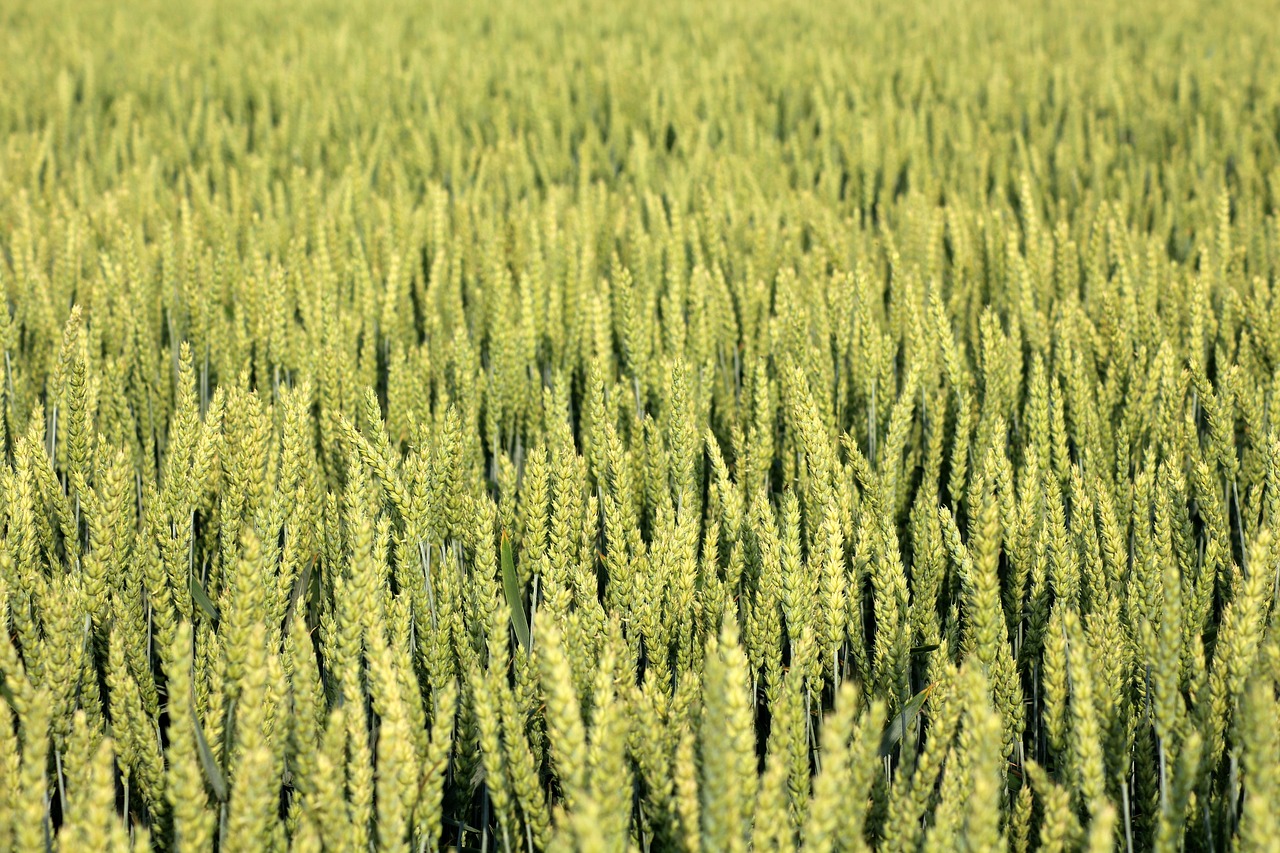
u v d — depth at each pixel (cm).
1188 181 480
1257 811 102
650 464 209
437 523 187
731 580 178
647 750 130
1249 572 136
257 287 293
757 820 111
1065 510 209
